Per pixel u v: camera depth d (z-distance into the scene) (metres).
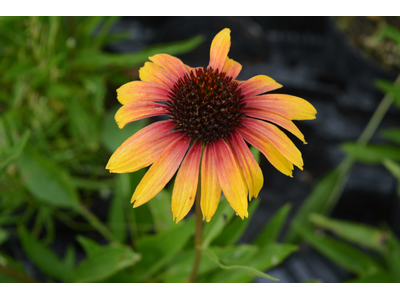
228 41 0.27
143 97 0.25
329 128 0.57
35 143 0.47
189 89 0.25
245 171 0.24
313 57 0.65
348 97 0.58
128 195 0.37
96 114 0.48
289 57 0.65
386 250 0.39
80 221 0.49
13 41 0.45
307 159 0.59
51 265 0.38
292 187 0.57
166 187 0.47
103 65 0.50
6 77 0.42
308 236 0.40
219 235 0.34
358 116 0.57
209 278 0.35
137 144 0.24
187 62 0.57
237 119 0.25
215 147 0.25
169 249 0.32
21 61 0.46
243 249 0.31
